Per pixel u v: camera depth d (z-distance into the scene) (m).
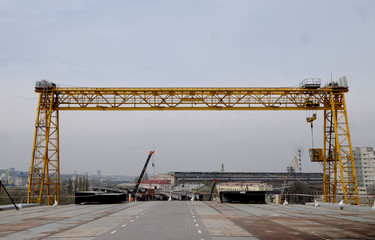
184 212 33.56
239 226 21.61
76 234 18.11
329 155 59.69
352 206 36.97
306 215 30.30
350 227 21.28
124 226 21.58
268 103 57.88
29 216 29.73
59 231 19.42
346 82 56.84
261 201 53.66
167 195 164.75
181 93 58.19
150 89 57.50
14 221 25.38
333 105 56.28
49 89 56.50
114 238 16.58
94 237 16.97
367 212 33.81
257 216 29.12
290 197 145.12
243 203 54.38
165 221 24.66
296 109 58.09
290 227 21.20
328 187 59.91
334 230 19.78
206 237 16.86
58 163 57.12
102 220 25.69
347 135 56.06
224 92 58.00
